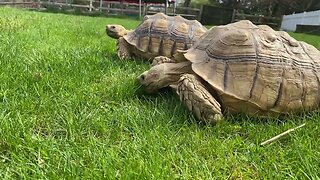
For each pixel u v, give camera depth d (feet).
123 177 1.32
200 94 1.92
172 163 1.50
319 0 19.39
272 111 2.02
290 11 20.71
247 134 1.90
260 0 21.45
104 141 1.67
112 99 2.29
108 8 18.26
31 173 1.37
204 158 1.60
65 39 4.65
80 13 16.81
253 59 2.01
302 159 1.50
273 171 1.48
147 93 2.38
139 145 1.60
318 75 2.14
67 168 1.37
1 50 3.04
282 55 2.08
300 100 2.05
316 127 1.90
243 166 1.55
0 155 1.48
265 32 2.18
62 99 2.12
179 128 1.88
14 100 1.99
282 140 1.81
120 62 3.41
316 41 7.59
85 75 2.68
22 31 4.82
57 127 1.80
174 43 3.45
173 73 2.22
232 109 2.02
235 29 2.15
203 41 2.23
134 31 3.65
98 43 4.62
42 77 2.41
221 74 1.98
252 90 1.96
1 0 16.35
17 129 1.64
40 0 19.16
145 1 18.51
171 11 19.11
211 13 18.70
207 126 1.89
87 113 1.95
